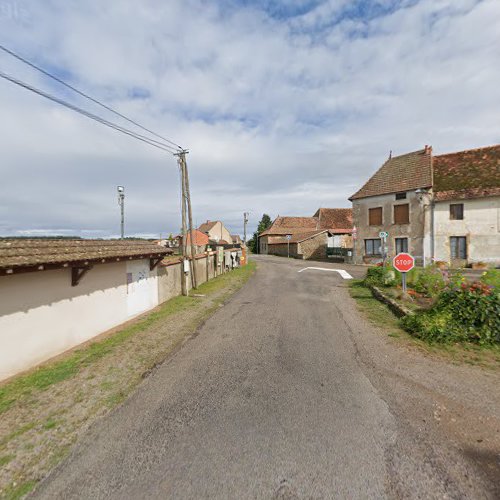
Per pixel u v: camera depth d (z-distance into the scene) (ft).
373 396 12.84
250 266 82.74
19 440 10.75
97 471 9.12
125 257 26.25
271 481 8.46
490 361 15.90
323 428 10.76
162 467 9.18
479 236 62.08
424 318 20.51
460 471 8.61
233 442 10.19
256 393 13.48
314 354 17.80
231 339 21.20
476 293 19.40
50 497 8.24
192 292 43.01
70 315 21.33
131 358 18.35
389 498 7.79
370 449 9.61
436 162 73.82
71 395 13.92
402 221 72.38
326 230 118.01
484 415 11.26
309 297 35.45
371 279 41.50
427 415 11.36
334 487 8.18
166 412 12.21
